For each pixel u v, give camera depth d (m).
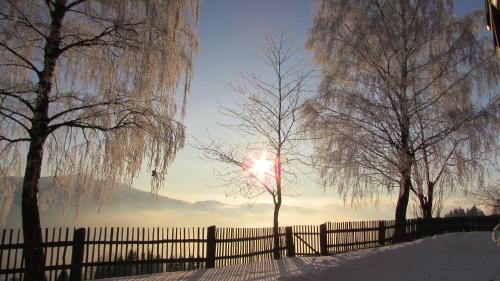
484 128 17.89
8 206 11.44
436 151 18.16
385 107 18.61
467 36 18.77
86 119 11.52
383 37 19.30
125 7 11.85
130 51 11.96
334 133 18.94
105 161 11.84
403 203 19.09
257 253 15.44
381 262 13.00
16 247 9.99
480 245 16.17
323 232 17.02
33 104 11.48
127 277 11.41
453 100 18.86
